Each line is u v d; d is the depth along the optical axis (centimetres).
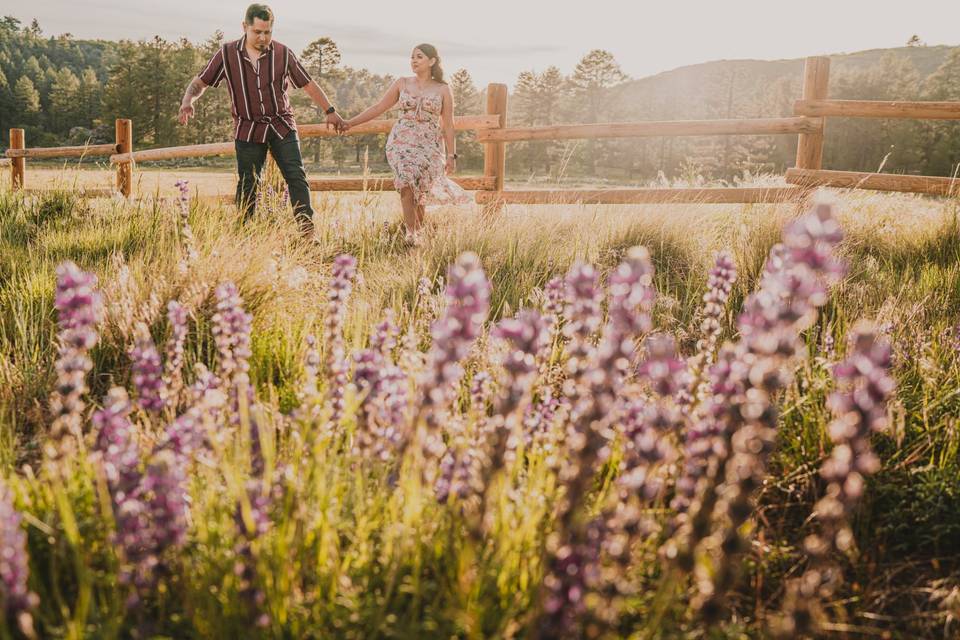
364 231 602
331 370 231
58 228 614
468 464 199
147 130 11231
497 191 741
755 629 192
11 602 136
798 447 268
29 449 271
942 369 322
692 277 505
